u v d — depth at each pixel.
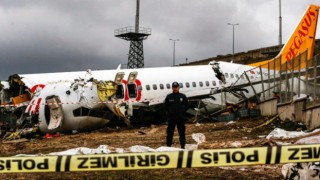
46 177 10.16
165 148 13.34
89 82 28.44
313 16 37.53
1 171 6.63
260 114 30.42
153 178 9.85
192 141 18.61
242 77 34.75
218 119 31.14
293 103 23.92
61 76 30.19
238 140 17.28
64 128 27.80
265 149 6.52
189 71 35.12
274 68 29.52
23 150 17.62
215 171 10.49
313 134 14.24
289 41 36.88
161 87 33.19
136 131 26.75
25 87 29.30
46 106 27.30
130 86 32.12
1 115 28.97
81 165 6.61
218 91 33.81
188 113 33.50
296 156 6.57
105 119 29.12
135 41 86.69
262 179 9.49
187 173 10.34
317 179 8.08
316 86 21.02
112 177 10.02
